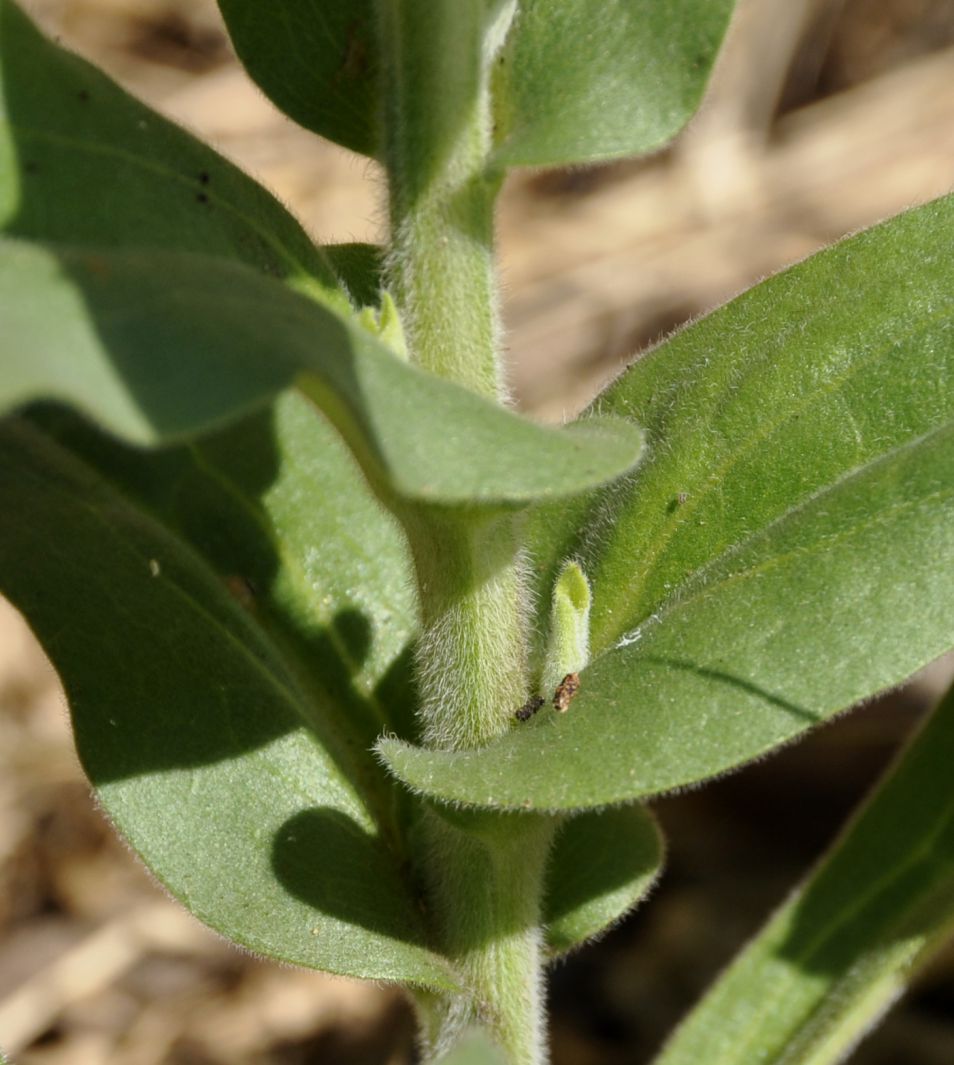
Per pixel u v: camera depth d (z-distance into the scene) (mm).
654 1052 277
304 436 211
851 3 472
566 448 164
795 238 416
